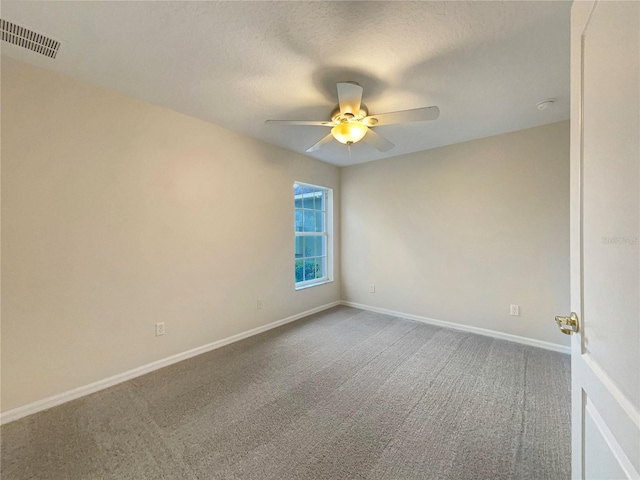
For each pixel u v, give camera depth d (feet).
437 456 4.72
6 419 5.56
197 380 7.18
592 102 2.47
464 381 7.11
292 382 7.08
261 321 10.68
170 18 4.61
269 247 10.96
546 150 8.98
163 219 7.87
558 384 6.93
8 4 4.27
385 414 5.83
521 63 5.80
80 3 4.27
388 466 4.53
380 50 5.41
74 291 6.39
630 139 1.85
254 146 10.31
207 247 8.92
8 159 5.57
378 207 13.14
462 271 10.73
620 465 1.99
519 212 9.50
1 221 5.51
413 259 12.05
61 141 6.16
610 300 2.17
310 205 13.58
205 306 8.89
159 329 7.82
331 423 5.56
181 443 5.03
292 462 4.62
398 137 10.09
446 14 4.52
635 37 1.77
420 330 10.77
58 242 6.16
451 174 10.91
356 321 11.89
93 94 6.60
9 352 5.62
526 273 9.41
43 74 5.93
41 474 4.39
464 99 7.32
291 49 5.39
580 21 2.73
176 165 8.13
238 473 4.41
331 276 14.30
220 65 5.89
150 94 7.11
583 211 2.71
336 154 12.29
